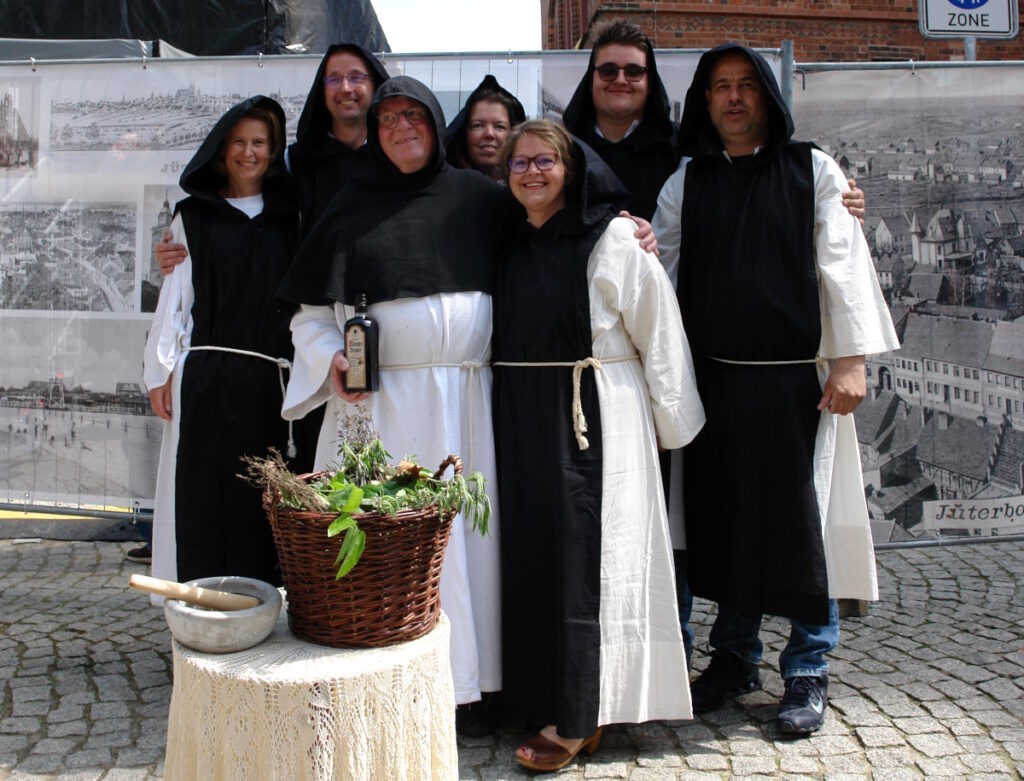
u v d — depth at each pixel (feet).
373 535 7.18
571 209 9.62
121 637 12.85
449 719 7.67
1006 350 13.52
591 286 9.50
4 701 10.75
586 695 9.08
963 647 12.16
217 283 11.14
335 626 7.31
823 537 9.89
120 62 14.05
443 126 10.06
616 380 9.57
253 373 11.07
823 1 25.67
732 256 9.91
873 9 25.84
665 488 10.65
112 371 14.35
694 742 9.77
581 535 9.23
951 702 10.50
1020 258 13.46
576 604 9.14
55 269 14.38
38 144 14.24
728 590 9.99
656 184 11.60
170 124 14.07
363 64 11.55
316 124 11.70
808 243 9.77
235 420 10.95
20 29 20.54
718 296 9.94
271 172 11.59
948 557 16.48
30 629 13.12
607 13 25.18
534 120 9.52
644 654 9.45
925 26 14.06
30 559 16.74
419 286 9.70
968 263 13.44
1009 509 13.61
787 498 9.72
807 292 9.73
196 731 6.96
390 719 7.03
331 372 9.79
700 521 10.28
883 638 12.55
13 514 18.29
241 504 11.00
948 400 13.51
